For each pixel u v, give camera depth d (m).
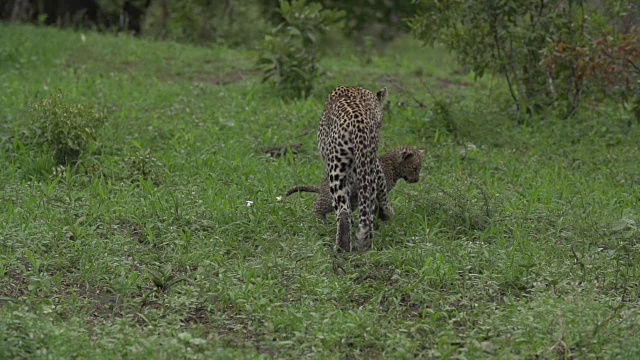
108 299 10.45
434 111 18.48
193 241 12.02
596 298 10.38
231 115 19.02
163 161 15.51
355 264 11.59
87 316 9.88
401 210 13.33
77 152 15.20
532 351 9.05
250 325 9.79
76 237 11.95
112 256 11.38
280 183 14.55
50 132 15.09
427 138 18.02
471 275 11.02
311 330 9.48
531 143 17.81
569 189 14.85
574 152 17.47
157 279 10.56
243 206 13.23
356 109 12.12
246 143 16.83
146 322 9.75
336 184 12.08
